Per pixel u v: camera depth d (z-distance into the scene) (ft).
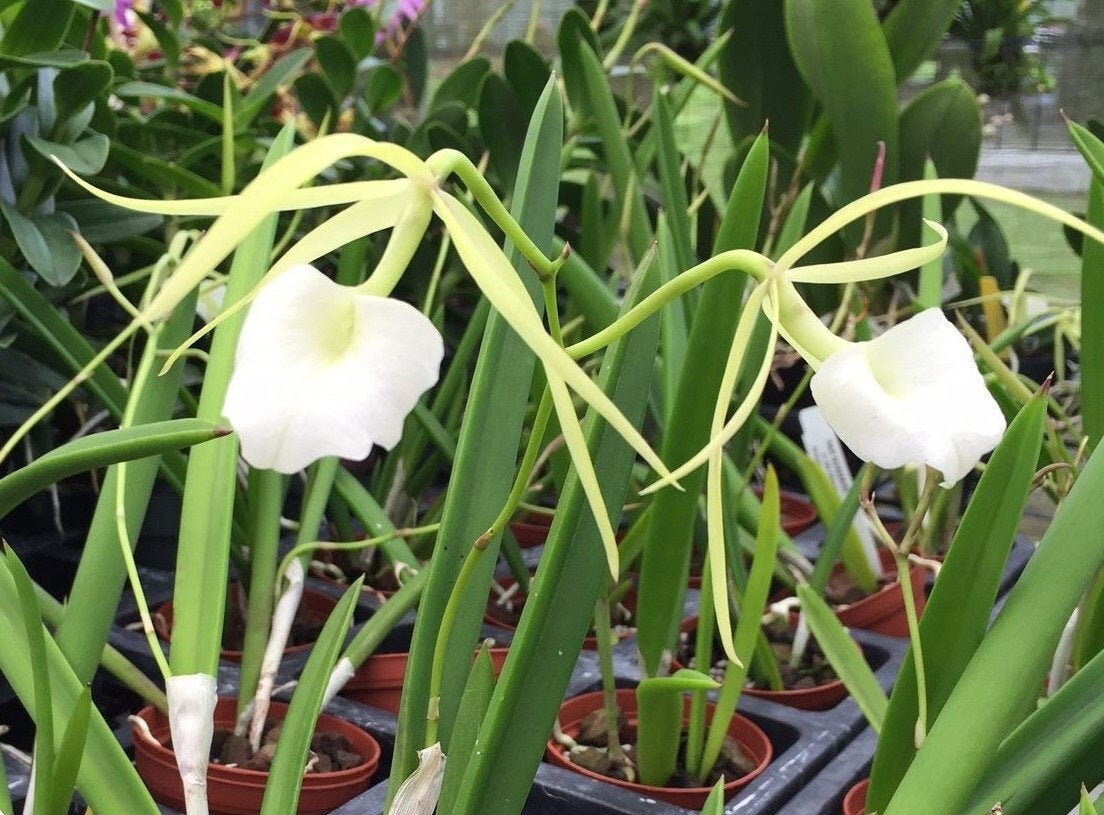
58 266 2.12
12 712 2.02
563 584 1.29
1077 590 1.16
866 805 1.37
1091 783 1.19
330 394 0.88
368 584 2.58
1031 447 1.22
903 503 2.85
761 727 1.96
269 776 1.37
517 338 1.45
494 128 2.95
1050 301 3.14
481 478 1.41
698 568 2.66
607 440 1.33
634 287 1.32
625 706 2.02
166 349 1.71
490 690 1.29
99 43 2.88
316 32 3.65
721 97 2.99
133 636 2.15
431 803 1.18
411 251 0.95
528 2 4.35
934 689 1.28
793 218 2.28
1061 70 4.06
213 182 3.07
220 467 1.56
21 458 2.73
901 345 1.00
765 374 0.97
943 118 2.98
